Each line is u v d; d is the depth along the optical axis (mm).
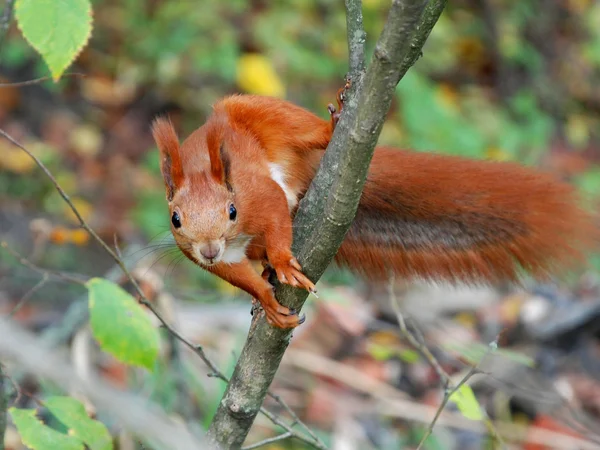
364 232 7465
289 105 7176
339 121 6262
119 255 7645
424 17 5715
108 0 18438
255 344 6527
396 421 11578
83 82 17781
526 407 11750
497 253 7336
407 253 7426
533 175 7453
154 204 15555
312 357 11969
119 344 7000
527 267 7328
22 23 6312
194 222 6547
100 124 17406
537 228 7277
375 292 13672
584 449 10992
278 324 6270
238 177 6746
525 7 21094
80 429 6523
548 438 11125
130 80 17781
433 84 18484
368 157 5453
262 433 10953
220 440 6715
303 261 6094
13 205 15375
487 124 17766
